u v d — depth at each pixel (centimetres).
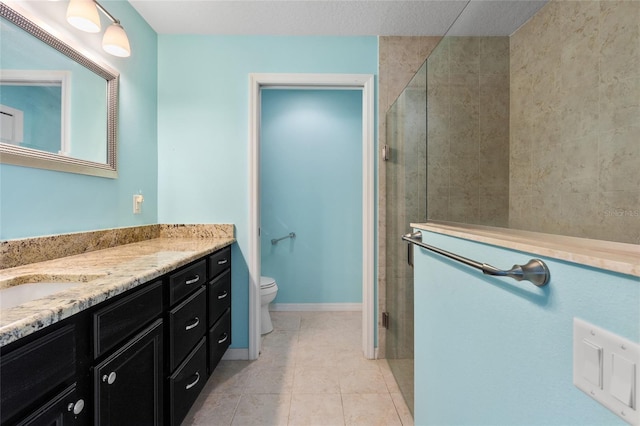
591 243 54
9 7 95
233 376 172
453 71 138
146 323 96
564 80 115
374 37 194
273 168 293
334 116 293
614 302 36
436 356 96
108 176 145
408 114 163
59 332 63
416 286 117
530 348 52
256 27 185
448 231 87
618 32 96
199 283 139
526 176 127
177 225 192
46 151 110
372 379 170
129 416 86
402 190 169
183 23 182
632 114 89
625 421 33
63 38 117
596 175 97
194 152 195
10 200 98
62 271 93
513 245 56
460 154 132
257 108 196
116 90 151
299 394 155
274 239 291
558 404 45
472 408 73
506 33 134
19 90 100
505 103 134
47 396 60
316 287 294
